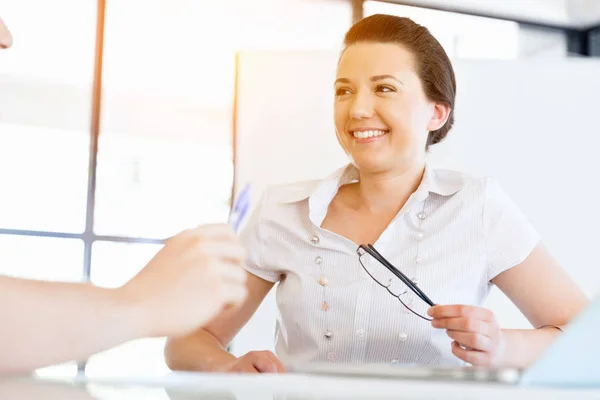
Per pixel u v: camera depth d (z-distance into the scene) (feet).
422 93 4.66
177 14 13.29
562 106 9.64
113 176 12.91
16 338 1.47
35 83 12.69
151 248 12.98
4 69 12.54
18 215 12.50
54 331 1.51
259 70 9.69
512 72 9.63
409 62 4.62
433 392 1.26
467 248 4.69
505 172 9.46
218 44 13.44
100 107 12.90
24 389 1.22
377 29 4.72
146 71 13.14
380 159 4.58
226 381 1.46
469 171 9.42
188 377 1.59
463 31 14.32
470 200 4.79
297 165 9.54
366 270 4.61
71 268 12.64
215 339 4.65
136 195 13.00
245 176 9.58
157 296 1.68
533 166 9.52
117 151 12.96
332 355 4.58
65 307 1.54
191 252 1.79
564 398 1.29
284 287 4.85
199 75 13.38
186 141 13.28
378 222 4.82
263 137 9.61
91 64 12.88
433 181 4.86
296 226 4.91
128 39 13.06
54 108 12.75
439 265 4.62
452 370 2.19
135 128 13.06
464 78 9.56
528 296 4.76
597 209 9.52
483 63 9.61
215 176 13.34
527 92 9.61
